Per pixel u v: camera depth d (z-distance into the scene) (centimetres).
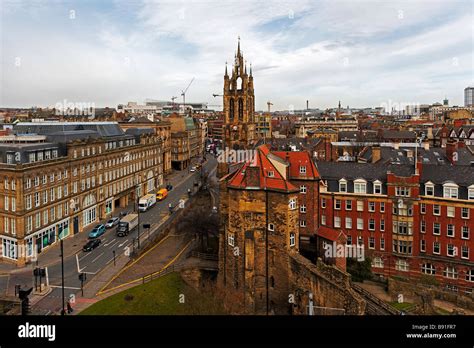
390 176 6738
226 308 5838
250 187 5541
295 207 5500
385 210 6825
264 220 5550
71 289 5725
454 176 6588
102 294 5562
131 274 6250
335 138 16938
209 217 7519
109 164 10269
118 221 9306
